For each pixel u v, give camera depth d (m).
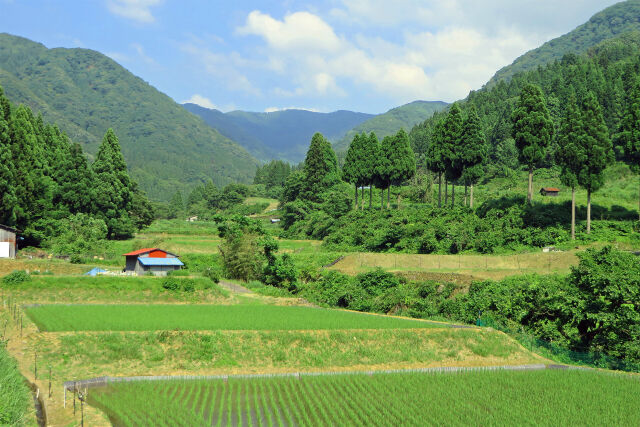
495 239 86.12
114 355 43.25
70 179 108.00
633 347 48.53
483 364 48.50
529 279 65.75
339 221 115.75
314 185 149.00
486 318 60.62
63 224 99.12
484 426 31.70
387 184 121.62
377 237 98.44
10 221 86.38
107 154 116.19
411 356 48.66
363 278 76.94
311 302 76.19
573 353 50.66
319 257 94.44
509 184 147.50
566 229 85.94
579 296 53.19
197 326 49.53
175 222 177.25
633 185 112.44
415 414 33.88
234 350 46.25
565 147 85.12
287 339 48.59
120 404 34.47
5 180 84.50
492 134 183.50
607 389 40.00
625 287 49.62
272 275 85.44
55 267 73.50
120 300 64.25
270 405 35.84
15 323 48.25
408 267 83.19
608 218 90.31
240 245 88.06
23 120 101.62
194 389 38.75
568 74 191.88
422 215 103.38
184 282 68.38
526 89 95.88
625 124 87.88
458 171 107.62
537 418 33.50
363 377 42.59
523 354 51.38
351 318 58.00
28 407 32.34
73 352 42.69
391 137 118.25
